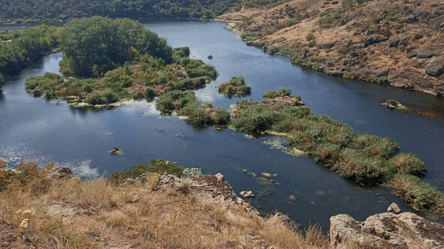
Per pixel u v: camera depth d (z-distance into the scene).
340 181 31.05
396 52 67.44
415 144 39.19
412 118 47.44
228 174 32.09
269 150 37.69
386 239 11.15
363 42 74.44
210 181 16.72
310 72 73.75
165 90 59.78
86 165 34.19
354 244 10.22
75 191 11.65
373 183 30.55
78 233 8.03
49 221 8.25
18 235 7.39
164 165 32.50
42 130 43.41
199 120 45.59
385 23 75.88
